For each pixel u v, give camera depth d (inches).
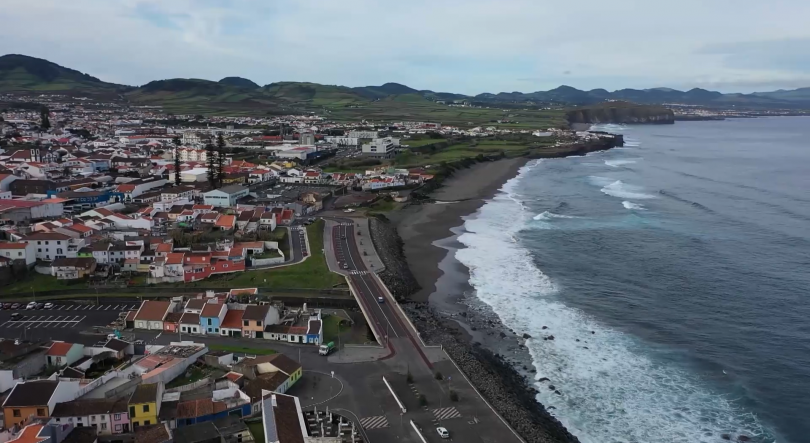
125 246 5383.9
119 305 4586.6
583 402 3496.6
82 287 4926.2
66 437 2684.5
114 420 2844.5
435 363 3698.3
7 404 2787.9
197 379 3376.0
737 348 4151.1
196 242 6048.2
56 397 2883.9
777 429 3245.6
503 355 4050.2
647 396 3565.5
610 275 5615.2
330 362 3690.9
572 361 3976.4
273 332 4045.3
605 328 4475.9
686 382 3715.6
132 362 3555.6
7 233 5792.3
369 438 2871.6
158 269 5088.6
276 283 5068.9
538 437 2965.1
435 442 2837.1
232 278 5177.2
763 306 4852.4
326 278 5191.9
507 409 3196.4
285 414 2893.7
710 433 3213.6
